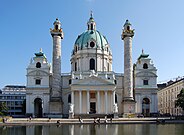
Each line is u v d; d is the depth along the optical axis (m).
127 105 92.38
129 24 98.88
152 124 61.00
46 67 99.06
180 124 60.19
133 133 35.88
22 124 63.72
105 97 93.38
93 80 94.00
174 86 115.06
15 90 173.50
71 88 93.50
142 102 99.25
